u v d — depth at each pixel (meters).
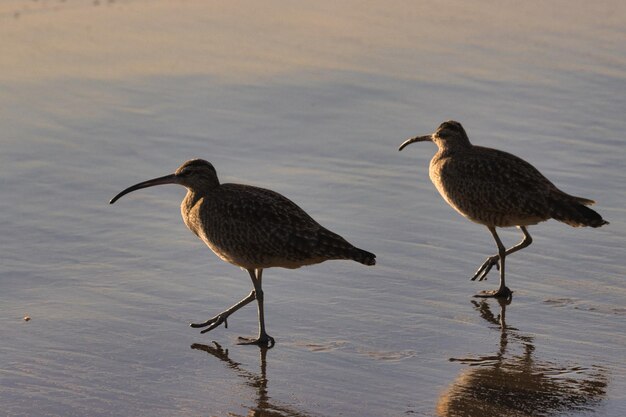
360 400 12.22
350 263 15.99
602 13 29.78
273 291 15.09
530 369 12.95
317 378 12.76
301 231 13.86
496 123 21.73
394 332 13.94
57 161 19.11
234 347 13.54
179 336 13.77
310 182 18.78
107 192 18.11
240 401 12.21
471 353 13.38
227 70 24.05
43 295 14.64
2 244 16.06
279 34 26.77
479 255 16.36
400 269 15.79
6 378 12.51
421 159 20.09
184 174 14.60
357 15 28.81
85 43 25.33
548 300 14.91
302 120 21.56
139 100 22.11
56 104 21.64
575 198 15.59
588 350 13.47
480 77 24.36
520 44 26.80
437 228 17.23
